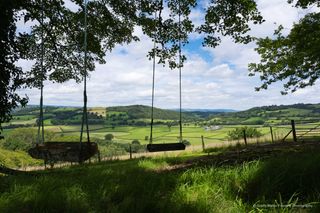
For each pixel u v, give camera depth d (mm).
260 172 5227
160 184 5707
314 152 7262
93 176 7164
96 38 17281
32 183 5934
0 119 10961
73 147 14922
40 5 14641
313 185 4574
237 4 14016
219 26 14734
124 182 5973
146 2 15547
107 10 16719
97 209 4633
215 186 4996
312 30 18938
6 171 9117
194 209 4055
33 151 15414
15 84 11039
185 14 15102
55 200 4617
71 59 17641
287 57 21047
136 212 4258
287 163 5348
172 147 14703
